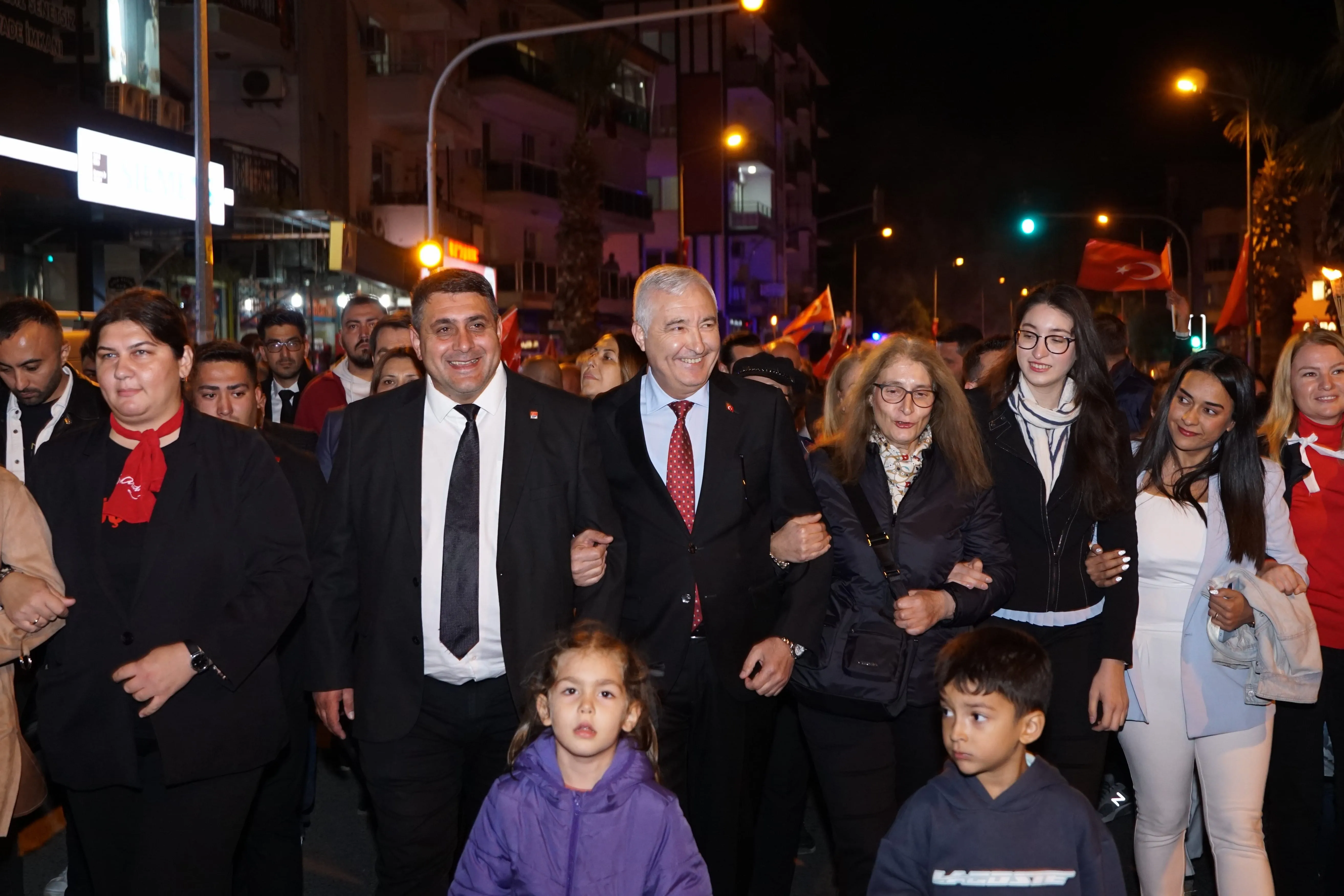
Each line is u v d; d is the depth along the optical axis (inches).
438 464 168.9
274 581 158.2
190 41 860.0
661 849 138.1
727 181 2154.3
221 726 153.3
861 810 177.6
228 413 217.2
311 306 951.6
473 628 165.0
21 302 211.2
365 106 1187.3
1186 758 180.9
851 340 1473.9
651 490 177.9
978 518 182.9
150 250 802.8
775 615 181.2
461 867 142.0
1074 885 131.8
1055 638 185.8
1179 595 182.1
